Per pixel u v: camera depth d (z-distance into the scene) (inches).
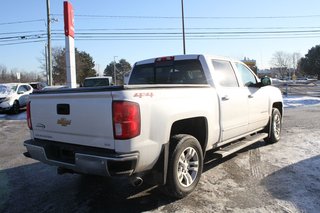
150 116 162.1
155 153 165.6
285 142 327.9
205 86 207.5
